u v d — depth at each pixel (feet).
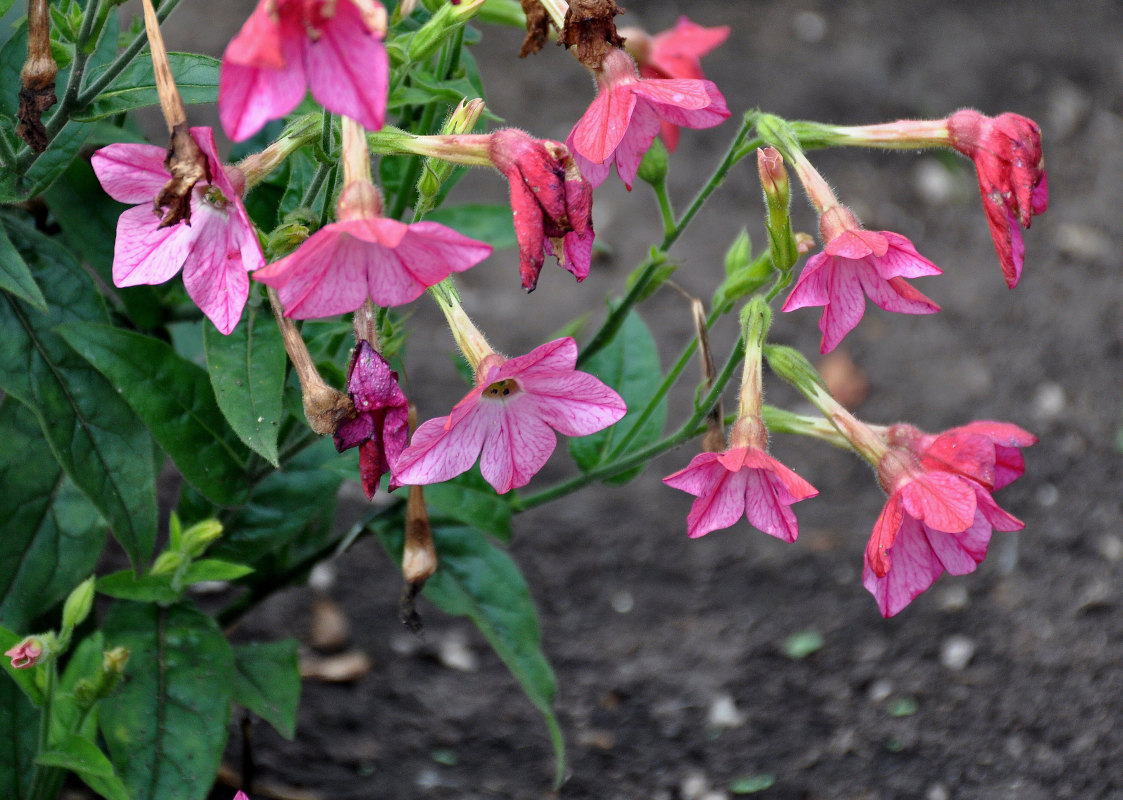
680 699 4.24
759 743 4.17
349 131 3.41
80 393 3.67
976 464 3.59
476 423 3.47
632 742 4.17
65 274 3.71
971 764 4.13
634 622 4.35
